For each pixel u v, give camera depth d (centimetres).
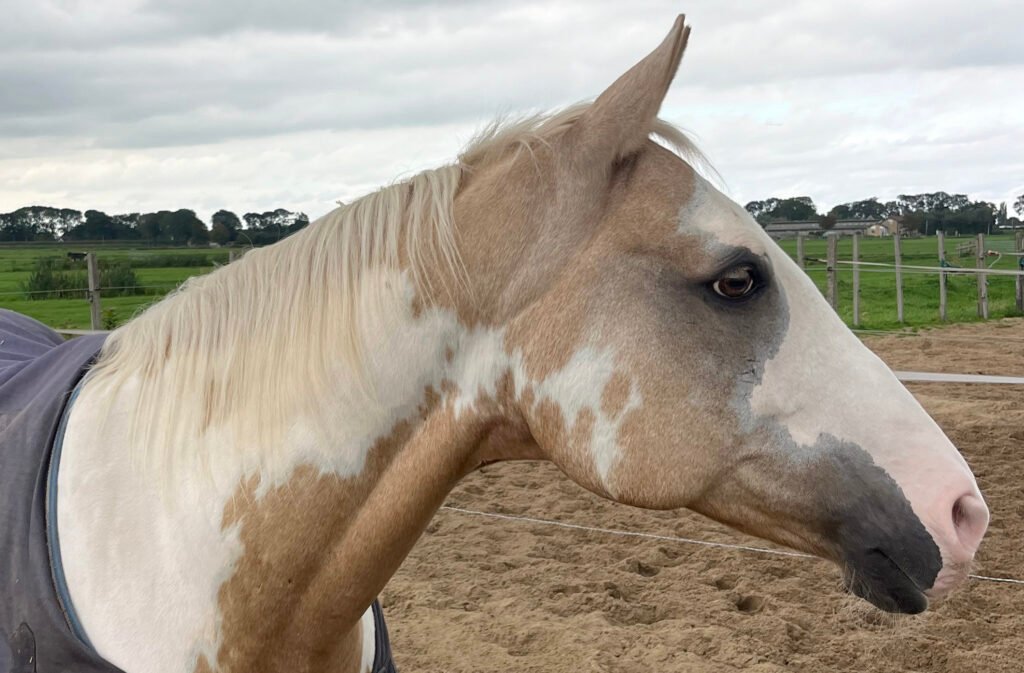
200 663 172
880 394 173
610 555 536
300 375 176
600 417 174
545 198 178
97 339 210
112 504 175
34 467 178
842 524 170
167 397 181
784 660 402
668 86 175
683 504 176
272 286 183
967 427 775
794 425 172
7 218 3459
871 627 436
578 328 175
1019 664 394
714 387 172
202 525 174
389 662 220
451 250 177
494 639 423
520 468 732
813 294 180
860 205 5412
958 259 2498
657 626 438
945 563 163
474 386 180
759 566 513
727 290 172
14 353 239
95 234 3108
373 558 178
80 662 163
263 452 175
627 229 175
